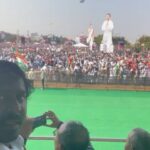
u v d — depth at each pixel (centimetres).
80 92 2538
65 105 1980
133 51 4969
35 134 1118
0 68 157
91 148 250
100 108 1928
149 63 2925
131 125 1512
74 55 3875
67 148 215
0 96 154
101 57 3694
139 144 227
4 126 154
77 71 2791
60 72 2723
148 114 1778
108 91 2656
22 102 160
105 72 2791
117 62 3058
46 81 2673
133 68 2781
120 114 1767
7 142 155
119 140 388
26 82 166
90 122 1552
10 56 3098
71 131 216
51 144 974
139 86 2702
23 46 5934
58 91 2534
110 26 4212
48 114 275
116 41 6153
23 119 161
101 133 1338
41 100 2108
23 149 167
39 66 3159
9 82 156
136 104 2097
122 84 2714
